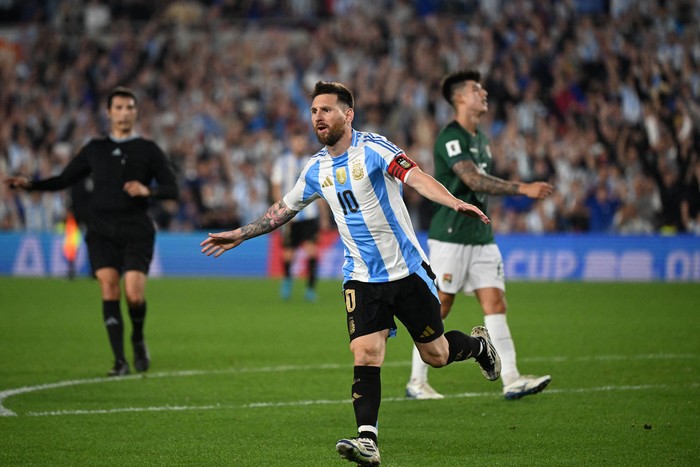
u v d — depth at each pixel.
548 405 25.53
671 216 71.25
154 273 75.50
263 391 27.83
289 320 45.88
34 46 94.62
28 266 76.25
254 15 98.81
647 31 80.88
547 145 74.50
